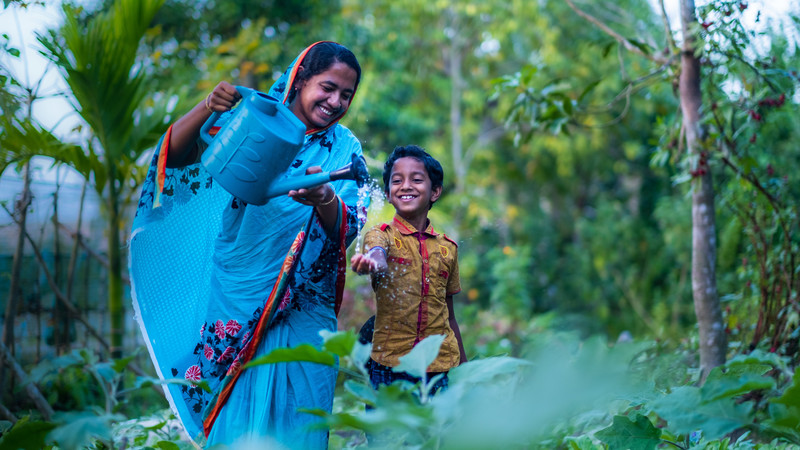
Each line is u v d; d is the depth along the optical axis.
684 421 1.92
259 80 8.73
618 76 14.78
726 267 6.34
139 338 5.76
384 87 13.34
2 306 4.82
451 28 15.73
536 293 14.86
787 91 4.42
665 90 10.32
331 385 2.90
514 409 1.43
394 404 1.54
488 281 13.10
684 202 12.89
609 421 2.56
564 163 16.44
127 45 4.14
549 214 18.44
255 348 2.84
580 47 14.77
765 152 5.56
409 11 14.50
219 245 3.02
